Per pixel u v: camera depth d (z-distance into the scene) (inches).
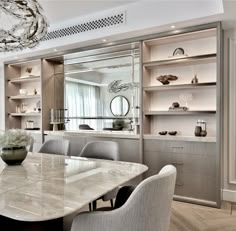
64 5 129.8
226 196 127.1
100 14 140.1
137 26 127.6
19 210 47.3
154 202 50.1
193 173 123.6
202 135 125.7
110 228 50.4
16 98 209.9
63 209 47.8
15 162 87.9
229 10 104.0
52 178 70.4
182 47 139.1
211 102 132.5
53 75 194.4
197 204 121.2
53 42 158.9
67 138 170.4
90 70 178.9
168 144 131.0
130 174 74.3
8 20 134.2
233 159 126.3
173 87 133.5
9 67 207.0
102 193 57.2
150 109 150.3
